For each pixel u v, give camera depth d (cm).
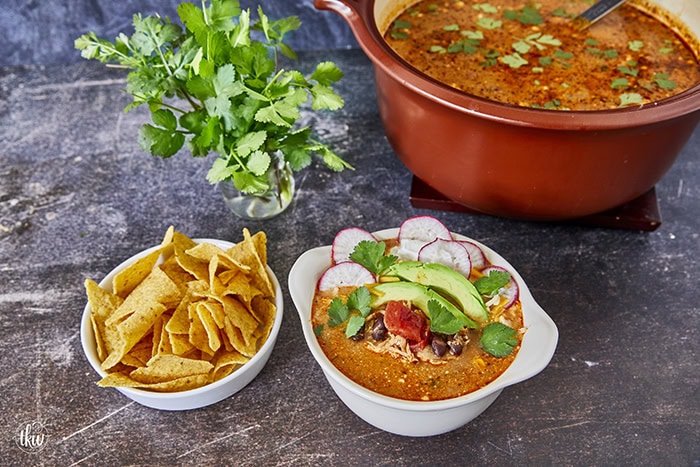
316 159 86
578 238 79
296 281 66
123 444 65
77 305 74
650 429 66
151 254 70
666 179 85
